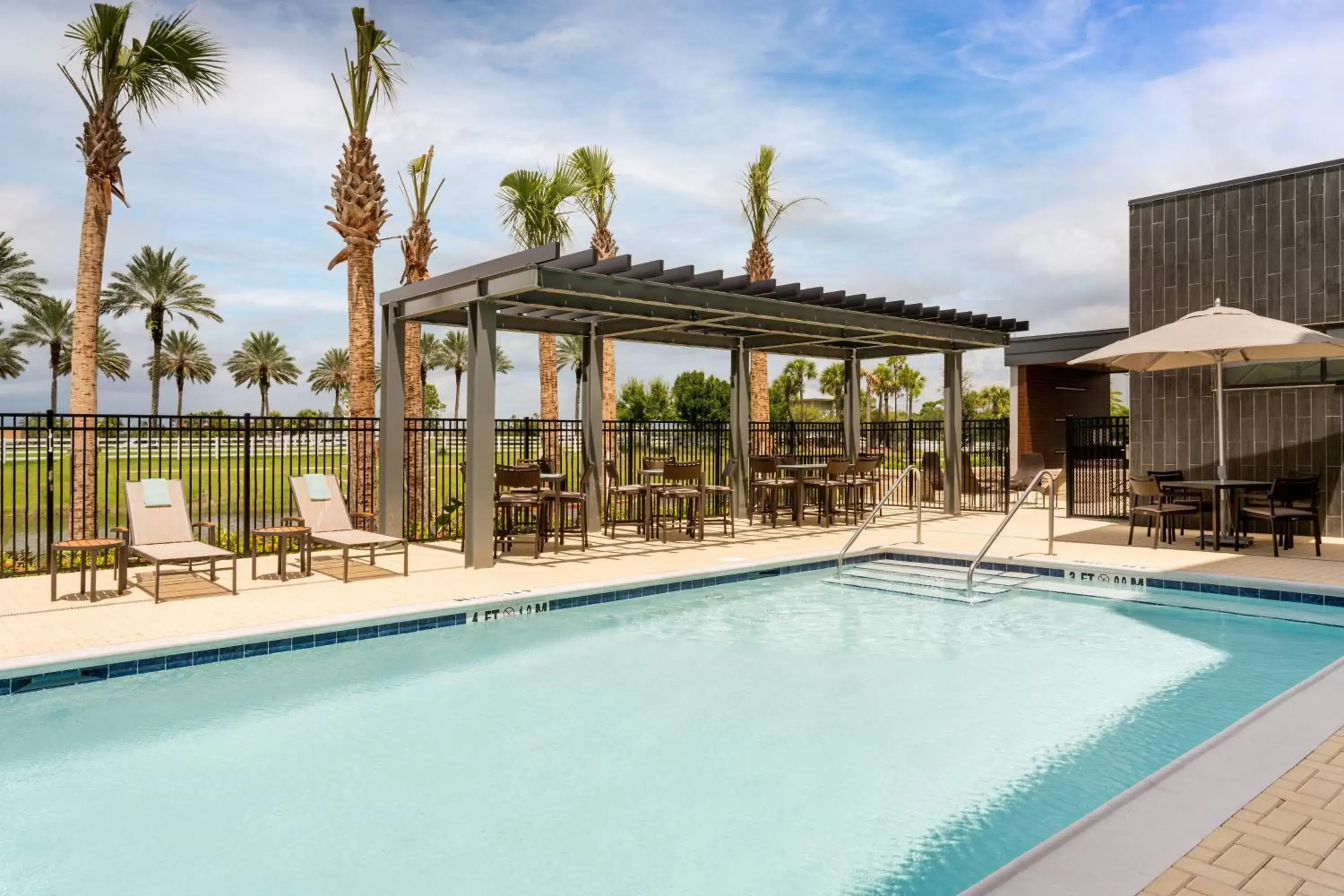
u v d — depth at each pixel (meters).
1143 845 2.48
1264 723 3.62
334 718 4.89
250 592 7.36
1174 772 3.07
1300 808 2.76
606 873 3.18
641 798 3.88
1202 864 2.37
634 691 5.44
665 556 9.65
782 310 10.34
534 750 4.46
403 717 4.93
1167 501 10.88
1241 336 8.75
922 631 7.04
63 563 9.20
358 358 13.57
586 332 12.04
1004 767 4.23
